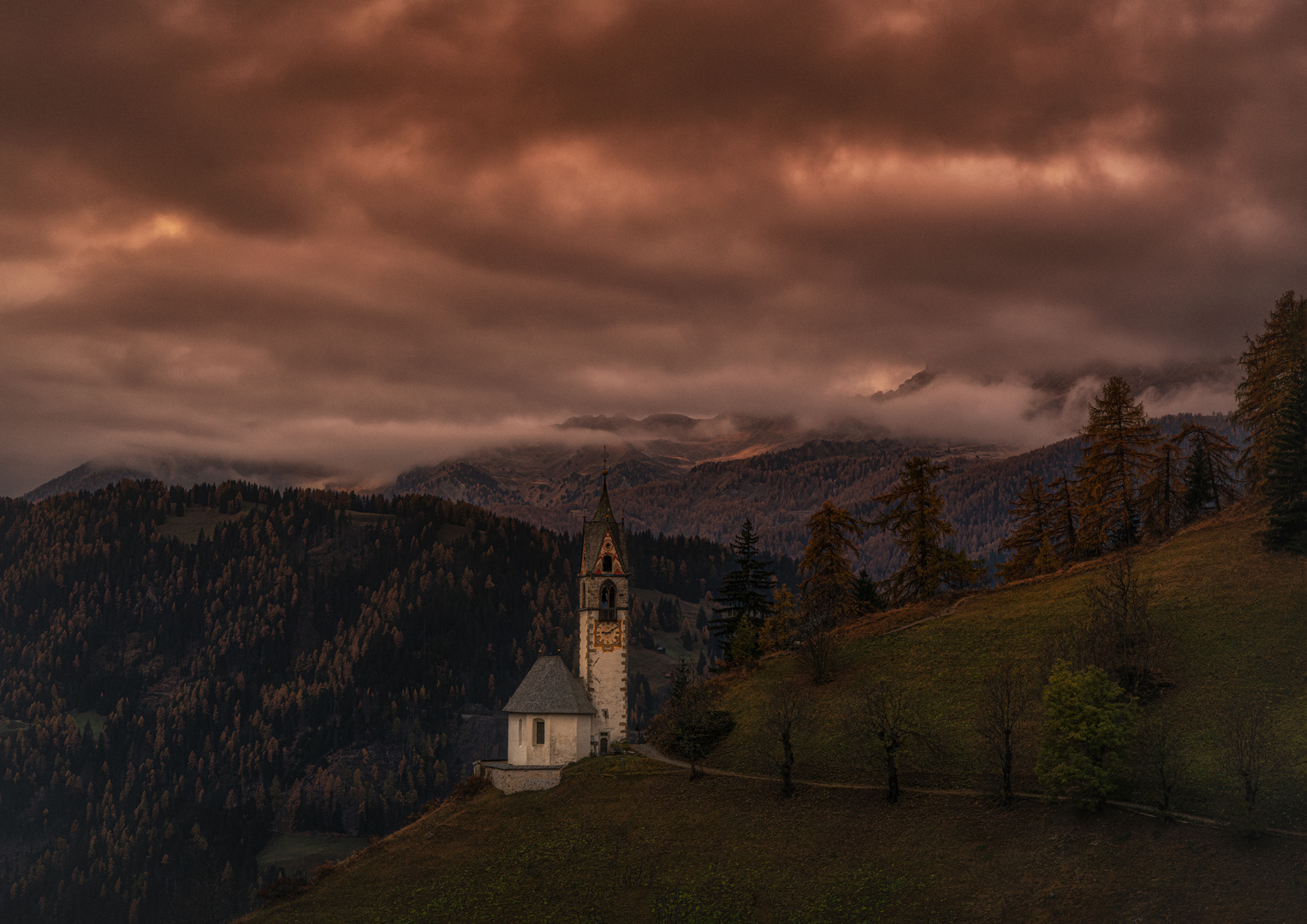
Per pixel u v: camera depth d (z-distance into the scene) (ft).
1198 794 260.42
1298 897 220.84
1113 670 315.99
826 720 357.20
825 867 284.00
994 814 281.74
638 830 324.60
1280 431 362.12
